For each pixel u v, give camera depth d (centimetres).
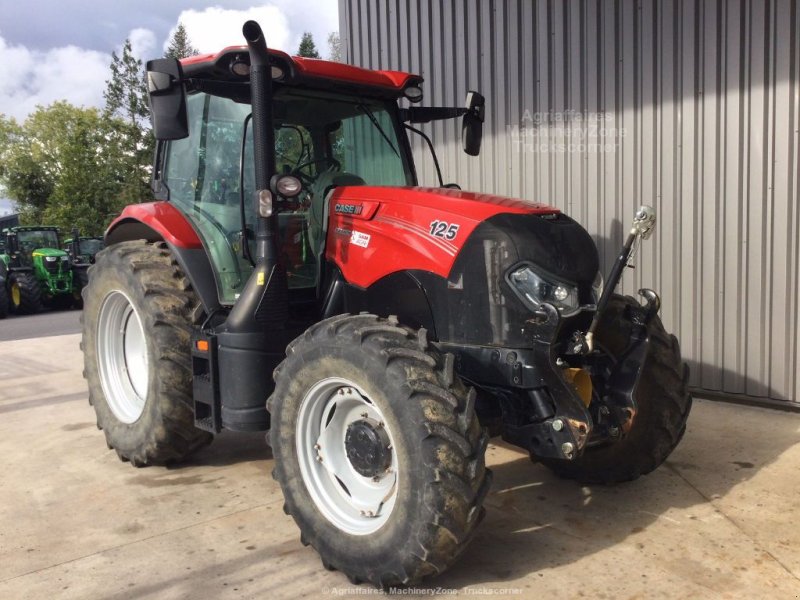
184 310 371
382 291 309
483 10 607
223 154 361
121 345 427
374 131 385
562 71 554
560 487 354
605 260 542
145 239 427
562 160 562
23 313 1514
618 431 293
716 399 495
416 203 304
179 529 313
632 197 520
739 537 291
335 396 276
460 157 643
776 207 452
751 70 453
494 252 276
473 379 288
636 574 263
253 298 321
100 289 415
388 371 245
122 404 415
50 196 3769
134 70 3566
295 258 356
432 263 289
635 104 512
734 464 374
